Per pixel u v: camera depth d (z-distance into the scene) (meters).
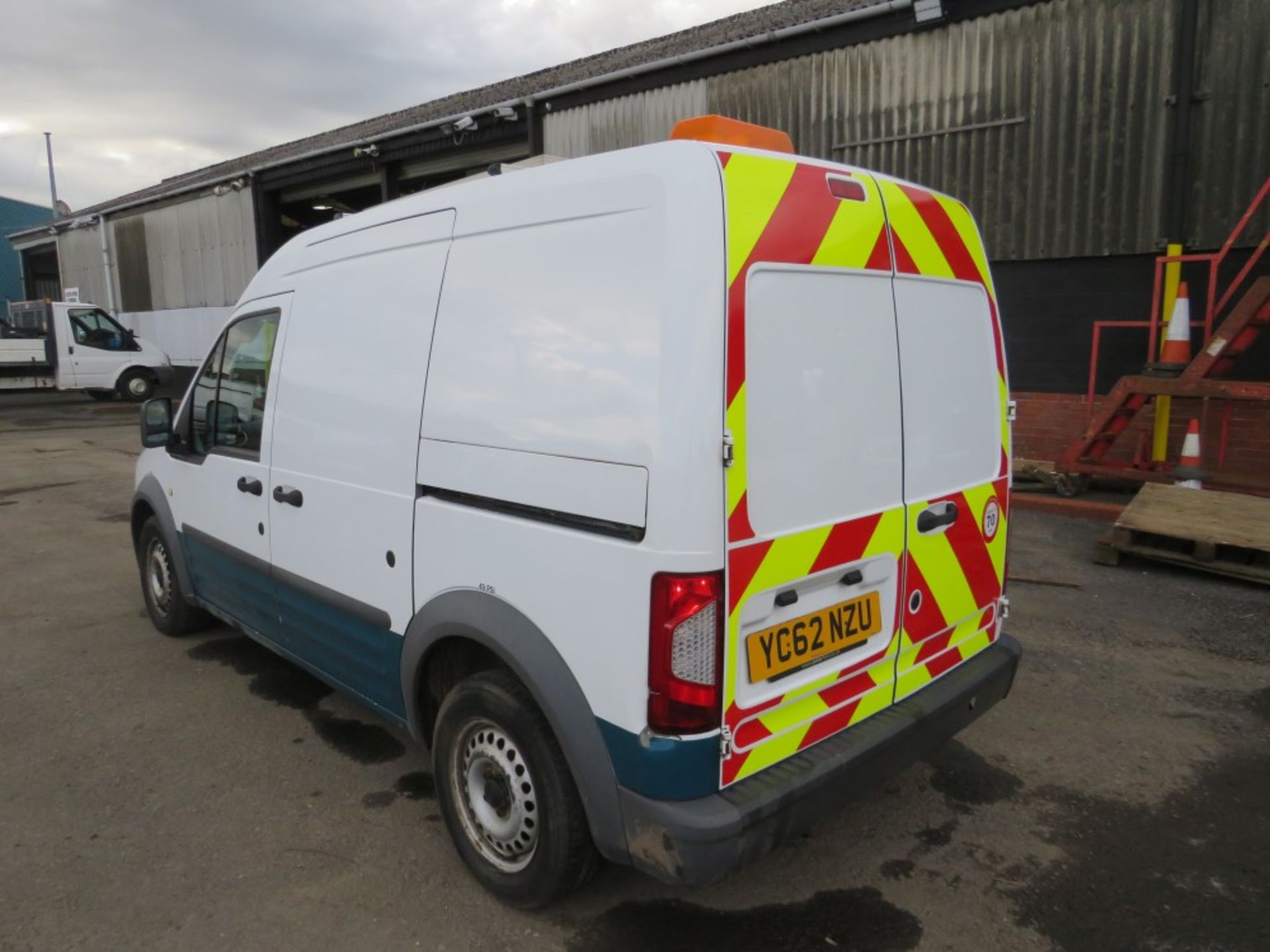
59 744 3.84
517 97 13.49
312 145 20.25
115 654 4.89
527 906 2.67
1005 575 3.38
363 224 3.31
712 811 2.21
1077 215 8.62
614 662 2.26
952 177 9.27
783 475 2.34
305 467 3.47
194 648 4.98
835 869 2.94
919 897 2.79
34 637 5.16
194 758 3.71
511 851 2.72
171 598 4.97
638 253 2.25
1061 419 8.91
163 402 4.73
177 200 22.09
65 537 7.66
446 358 2.80
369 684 3.31
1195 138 7.98
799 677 2.47
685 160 2.21
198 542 4.48
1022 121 8.79
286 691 4.39
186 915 2.71
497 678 2.67
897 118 9.55
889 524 2.71
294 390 3.55
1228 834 3.10
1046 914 2.70
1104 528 7.23
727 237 2.18
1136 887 2.82
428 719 3.09
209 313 21.64
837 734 2.62
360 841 3.11
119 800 3.38
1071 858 2.98
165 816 3.27
